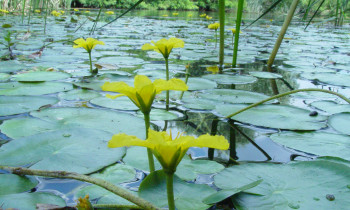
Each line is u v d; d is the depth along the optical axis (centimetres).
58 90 47
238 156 34
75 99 44
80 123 37
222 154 34
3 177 29
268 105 44
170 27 179
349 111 43
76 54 75
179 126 39
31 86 48
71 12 250
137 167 32
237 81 56
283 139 36
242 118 41
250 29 187
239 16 65
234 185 30
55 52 76
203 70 64
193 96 49
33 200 27
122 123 38
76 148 33
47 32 121
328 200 28
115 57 72
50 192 29
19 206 26
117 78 54
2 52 69
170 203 22
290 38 138
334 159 33
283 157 34
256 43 119
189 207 27
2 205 26
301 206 27
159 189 28
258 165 31
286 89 53
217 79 58
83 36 114
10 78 52
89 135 35
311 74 61
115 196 29
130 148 34
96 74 56
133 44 100
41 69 58
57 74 54
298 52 95
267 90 52
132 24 192
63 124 37
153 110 43
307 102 47
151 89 26
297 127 39
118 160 32
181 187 29
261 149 35
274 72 64
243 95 49
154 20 237
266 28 201
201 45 106
